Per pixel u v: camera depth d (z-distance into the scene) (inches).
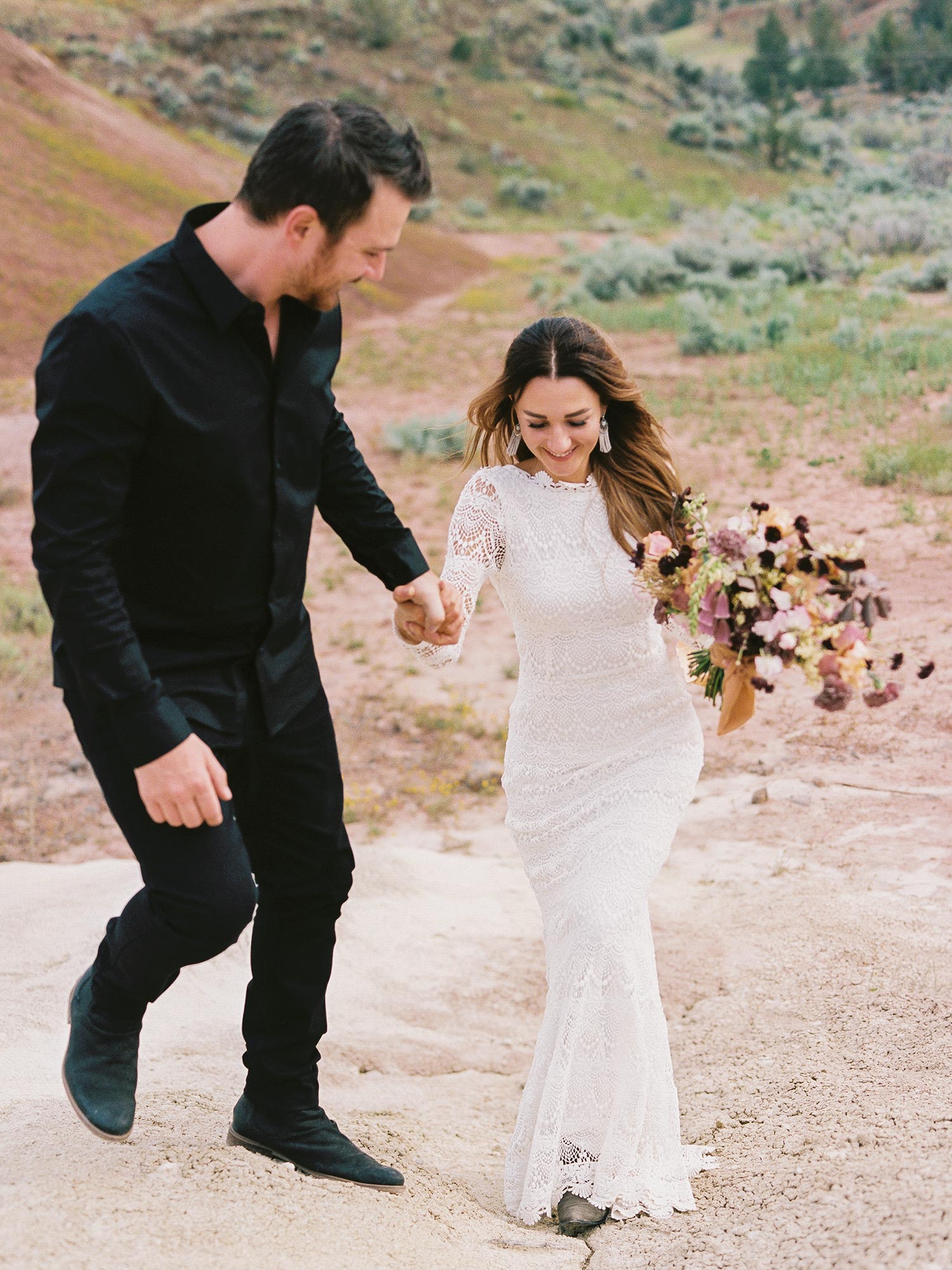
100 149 1384.1
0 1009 156.8
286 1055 108.8
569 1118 114.4
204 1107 126.1
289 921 106.8
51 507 84.5
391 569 109.2
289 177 83.0
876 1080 128.5
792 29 7726.4
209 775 86.9
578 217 2447.1
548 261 1776.6
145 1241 88.7
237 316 87.0
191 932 93.1
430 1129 137.3
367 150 83.2
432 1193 114.3
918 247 1314.0
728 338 804.0
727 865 205.6
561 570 121.6
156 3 2743.6
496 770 281.4
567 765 123.9
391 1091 150.6
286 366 91.6
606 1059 112.5
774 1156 116.6
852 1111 121.2
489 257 1812.3
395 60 3026.6
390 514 108.7
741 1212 106.1
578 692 123.6
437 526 493.7
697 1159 119.9
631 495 123.3
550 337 117.0
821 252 1192.8
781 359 746.2
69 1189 95.8
